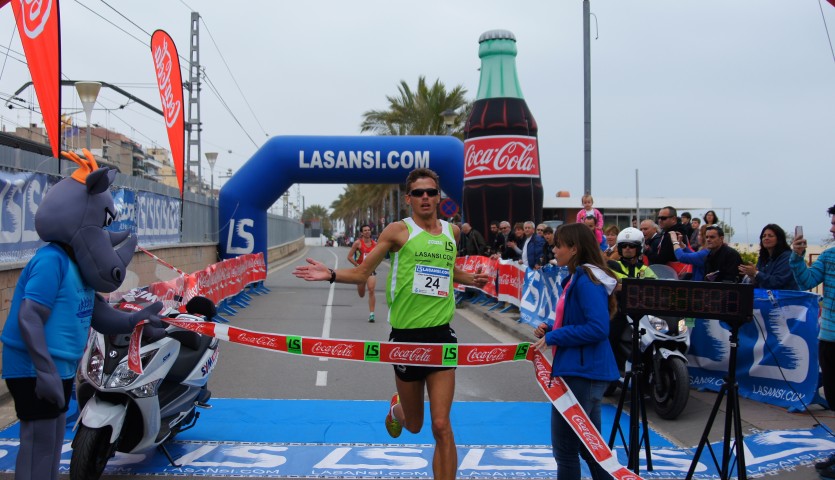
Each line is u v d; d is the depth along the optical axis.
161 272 9.76
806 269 5.71
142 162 52.25
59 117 10.11
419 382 4.74
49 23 10.04
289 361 9.95
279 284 24.31
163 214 17.27
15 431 6.33
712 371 8.12
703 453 6.10
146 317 4.82
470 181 20.81
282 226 52.09
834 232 5.80
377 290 22.11
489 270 16.72
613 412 7.48
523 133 20.59
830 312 5.64
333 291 21.73
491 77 20.91
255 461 5.73
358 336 12.46
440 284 4.66
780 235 7.58
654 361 7.22
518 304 14.16
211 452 5.93
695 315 4.93
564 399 4.45
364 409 7.38
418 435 6.52
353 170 21.38
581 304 4.50
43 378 4.03
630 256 7.21
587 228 4.68
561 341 4.46
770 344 7.48
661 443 6.44
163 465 5.60
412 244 4.67
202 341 6.07
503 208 20.47
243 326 13.41
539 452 6.10
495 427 6.87
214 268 14.19
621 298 5.12
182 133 18.05
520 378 9.16
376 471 5.55
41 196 9.33
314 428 6.68
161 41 17.34
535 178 20.86
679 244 9.63
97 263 4.32
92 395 5.10
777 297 7.40
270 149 21.42
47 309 4.09
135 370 4.81
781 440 6.29
